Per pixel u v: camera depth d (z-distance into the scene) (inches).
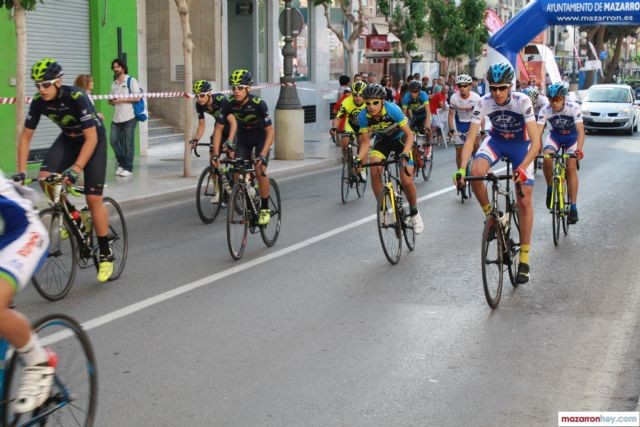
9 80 810.2
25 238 199.9
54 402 208.5
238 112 488.4
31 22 844.6
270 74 1413.6
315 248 500.7
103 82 951.0
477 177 378.0
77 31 920.9
